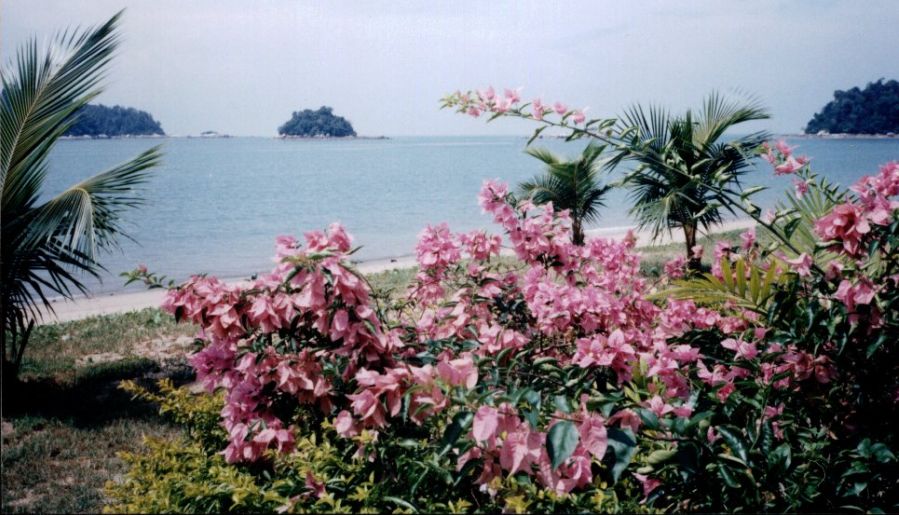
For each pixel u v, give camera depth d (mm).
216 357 2336
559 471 1558
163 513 1739
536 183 7980
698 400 1808
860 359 1906
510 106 2445
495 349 2148
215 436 2420
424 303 2965
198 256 16078
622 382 1896
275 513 1699
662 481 1654
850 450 1716
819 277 2066
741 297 2129
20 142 4371
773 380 1867
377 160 88938
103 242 4852
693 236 7289
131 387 2639
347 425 1781
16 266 4418
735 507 1577
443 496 1723
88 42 4715
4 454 3492
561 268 2910
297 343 2246
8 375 4500
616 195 31219
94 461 3477
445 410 1704
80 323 7391
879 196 1858
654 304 3025
